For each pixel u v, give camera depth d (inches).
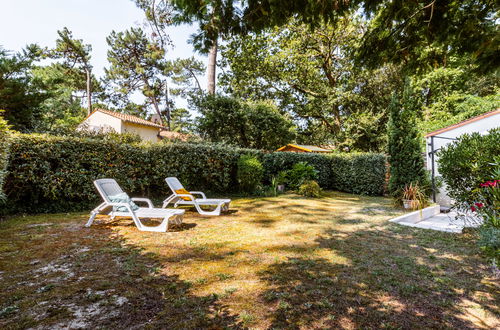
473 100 677.3
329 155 582.9
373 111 854.5
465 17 140.9
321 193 477.1
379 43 166.6
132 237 182.7
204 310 92.9
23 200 254.5
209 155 405.4
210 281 116.4
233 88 963.3
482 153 209.8
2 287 105.7
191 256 147.7
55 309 90.5
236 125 697.6
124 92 1325.0
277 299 101.5
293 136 832.3
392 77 797.9
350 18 692.7
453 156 229.5
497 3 133.5
